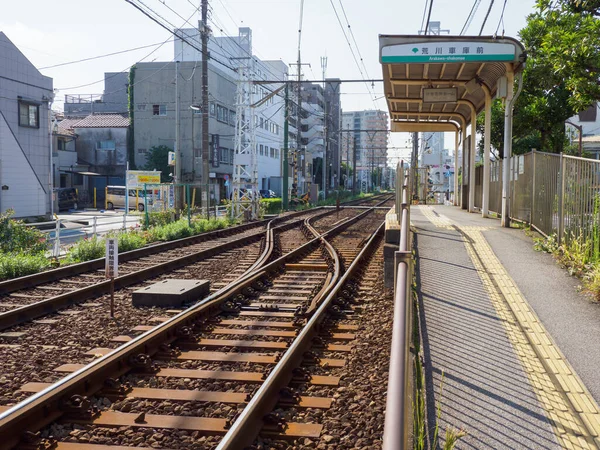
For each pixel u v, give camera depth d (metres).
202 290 10.65
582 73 11.78
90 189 60.81
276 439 4.61
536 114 21.83
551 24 13.38
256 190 32.53
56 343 7.41
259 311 9.12
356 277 11.63
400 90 19.91
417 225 15.58
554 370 5.56
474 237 13.26
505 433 4.34
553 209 11.97
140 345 6.48
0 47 33.22
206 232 23.81
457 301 7.99
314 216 33.28
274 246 17.70
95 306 9.63
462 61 14.29
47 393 4.91
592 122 46.53
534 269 9.91
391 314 8.53
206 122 30.20
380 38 14.48
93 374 5.51
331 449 4.44
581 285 8.73
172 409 5.17
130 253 15.77
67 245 20.44
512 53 14.21
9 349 7.13
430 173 42.12
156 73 59.66
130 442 4.52
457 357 5.92
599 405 4.81
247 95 32.06
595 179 9.50
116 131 60.59
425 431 4.36
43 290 11.24
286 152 44.44
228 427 4.71
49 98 37.09
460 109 23.31
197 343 7.21
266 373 6.05
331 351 6.91
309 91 101.25
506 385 5.23
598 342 6.33
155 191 36.25
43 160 36.88
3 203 32.19
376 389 5.57
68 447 4.41
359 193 96.44
